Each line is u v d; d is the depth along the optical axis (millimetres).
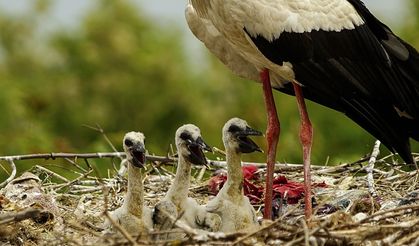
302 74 13914
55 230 13055
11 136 21484
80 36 30766
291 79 14039
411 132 14469
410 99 14281
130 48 29875
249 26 13742
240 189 13117
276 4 13742
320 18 13891
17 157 15508
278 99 22734
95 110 28094
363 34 14109
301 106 14195
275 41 13773
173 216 12469
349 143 21250
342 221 12297
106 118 28125
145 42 30609
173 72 29078
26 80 29812
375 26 14375
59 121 27766
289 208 14312
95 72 29516
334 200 14219
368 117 14109
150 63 29000
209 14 14062
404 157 14258
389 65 14188
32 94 28016
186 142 12977
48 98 28250
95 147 20312
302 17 13805
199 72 29828
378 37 14375
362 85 14031
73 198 14727
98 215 13867
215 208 13078
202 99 28359
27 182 14367
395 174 15219
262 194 14781
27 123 24062
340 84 13969
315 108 21938
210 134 25734
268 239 11812
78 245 11727
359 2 14375
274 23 13711
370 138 21188
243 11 13680
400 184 14758
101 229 12953
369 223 12258
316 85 13945
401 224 11938
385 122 14148
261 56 13984
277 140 14406
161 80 28859
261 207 14570
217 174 15461
